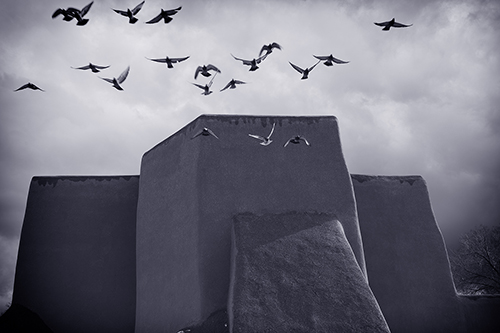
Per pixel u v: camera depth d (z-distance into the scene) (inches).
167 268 717.3
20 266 783.7
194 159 724.0
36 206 824.9
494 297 770.2
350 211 722.8
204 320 626.5
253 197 708.0
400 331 734.5
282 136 754.8
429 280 773.3
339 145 764.0
